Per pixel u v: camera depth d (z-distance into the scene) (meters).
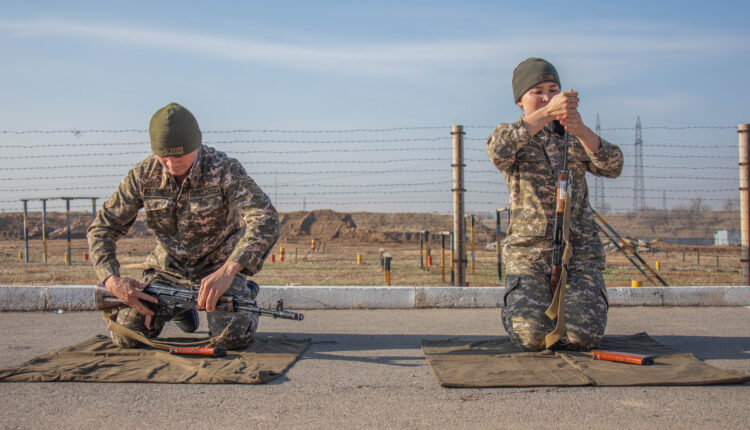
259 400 3.11
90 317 5.67
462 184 6.91
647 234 49.47
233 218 4.36
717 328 5.14
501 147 4.12
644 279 12.49
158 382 3.42
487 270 15.16
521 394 3.19
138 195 4.21
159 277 4.32
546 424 2.74
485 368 3.66
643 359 3.69
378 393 3.23
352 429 2.69
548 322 4.02
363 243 38.28
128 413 2.91
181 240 4.23
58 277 11.31
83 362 3.82
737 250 32.72
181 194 4.14
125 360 3.88
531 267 4.22
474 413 2.89
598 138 4.07
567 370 3.60
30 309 6.02
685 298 6.40
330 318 5.71
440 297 6.27
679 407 2.96
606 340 4.46
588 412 2.90
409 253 25.30
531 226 4.23
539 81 4.24
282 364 3.78
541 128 4.05
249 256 3.83
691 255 27.33
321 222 46.62
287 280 11.84
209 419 2.83
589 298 4.10
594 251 4.27
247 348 4.25
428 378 3.53
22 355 4.14
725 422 2.75
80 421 2.80
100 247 4.15
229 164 4.15
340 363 3.91
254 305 3.83
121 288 3.98
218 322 4.12
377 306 6.26
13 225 42.53
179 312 4.35
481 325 5.35
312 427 2.71
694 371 3.54
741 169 6.82
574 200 4.24
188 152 3.84
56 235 37.88
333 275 13.19
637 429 2.68
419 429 2.69
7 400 3.11
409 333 4.98
